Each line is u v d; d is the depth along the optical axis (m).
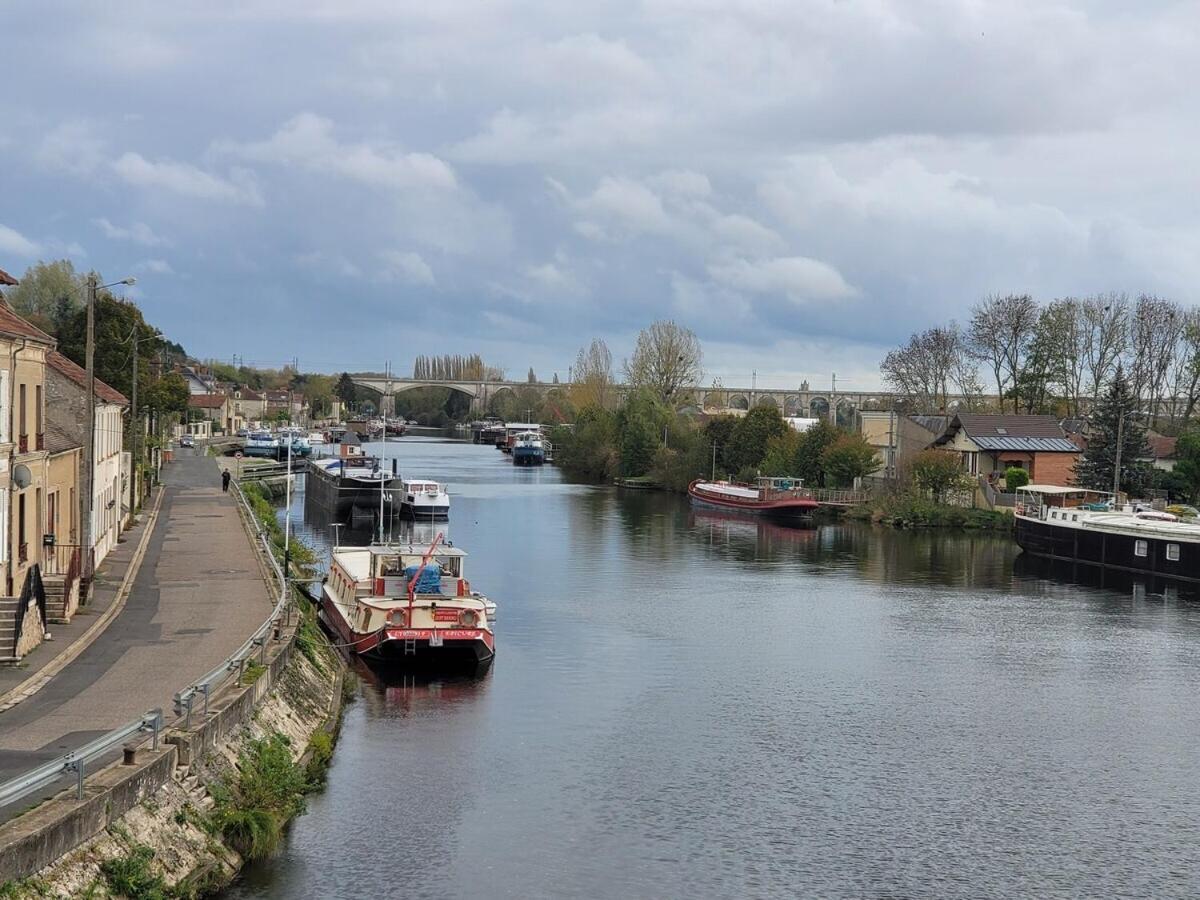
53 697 29.39
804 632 54.97
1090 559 80.38
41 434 39.88
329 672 42.16
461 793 31.72
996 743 37.97
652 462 146.62
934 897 26.42
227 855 25.23
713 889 26.42
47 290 138.62
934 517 103.94
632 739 37.19
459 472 164.38
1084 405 140.62
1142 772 35.34
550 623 55.47
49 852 19.47
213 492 95.38
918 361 154.12
